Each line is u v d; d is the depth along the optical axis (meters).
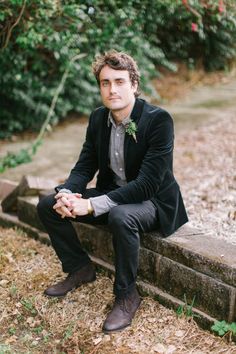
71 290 3.13
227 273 2.62
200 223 3.62
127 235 2.72
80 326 2.84
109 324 2.74
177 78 9.95
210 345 2.60
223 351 2.54
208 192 4.45
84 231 3.47
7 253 3.65
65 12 4.49
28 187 4.01
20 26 4.80
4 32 5.02
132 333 2.73
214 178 4.89
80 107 7.77
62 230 3.07
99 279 3.24
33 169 5.85
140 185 2.79
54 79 7.41
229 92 9.48
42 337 2.82
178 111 8.28
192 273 2.79
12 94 7.11
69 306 3.02
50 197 3.05
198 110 8.30
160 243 2.96
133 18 4.55
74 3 4.53
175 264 2.88
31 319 2.96
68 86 7.54
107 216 3.05
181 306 2.82
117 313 2.77
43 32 4.75
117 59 2.77
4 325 2.95
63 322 2.89
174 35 6.85
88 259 3.19
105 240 3.30
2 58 6.13
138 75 2.89
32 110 7.49
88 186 4.88
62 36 4.79
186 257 2.82
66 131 7.61
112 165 3.00
